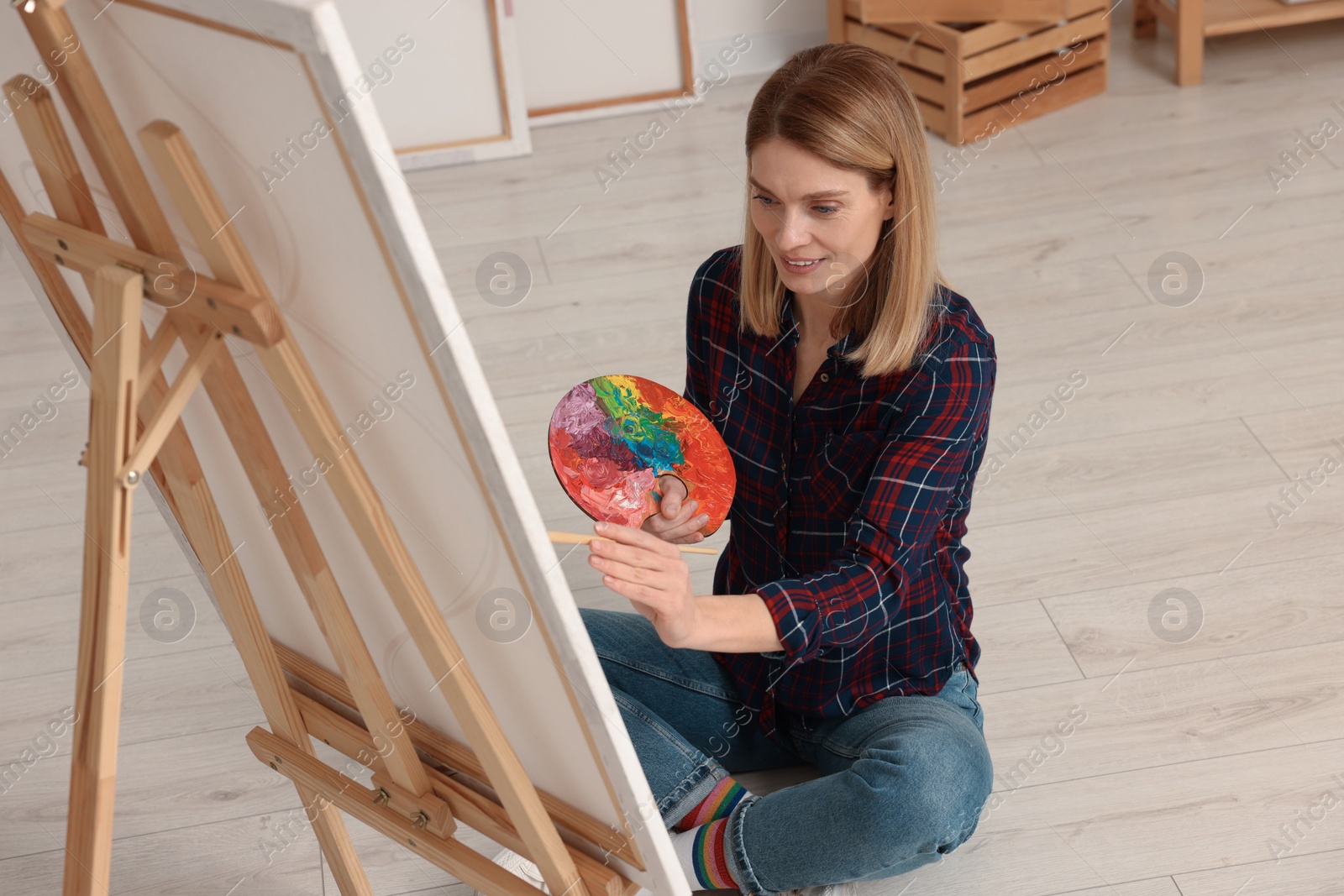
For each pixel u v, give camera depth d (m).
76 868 0.95
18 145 0.84
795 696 1.29
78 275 0.95
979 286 2.43
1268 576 1.68
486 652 0.83
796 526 1.23
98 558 0.81
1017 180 2.83
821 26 3.52
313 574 0.89
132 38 0.66
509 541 0.72
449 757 1.00
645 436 1.17
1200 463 1.90
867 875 1.19
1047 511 1.84
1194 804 1.38
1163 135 2.94
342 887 1.24
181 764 1.54
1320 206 2.57
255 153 0.64
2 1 0.72
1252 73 3.20
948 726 1.21
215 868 1.39
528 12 3.24
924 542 1.11
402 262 0.61
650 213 2.85
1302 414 1.98
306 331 0.72
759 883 1.20
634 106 3.37
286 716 1.10
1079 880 1.31
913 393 1.10
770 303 1.16
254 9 0.57
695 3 3.41
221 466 0.96
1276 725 1.47
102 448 0.77
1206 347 2.17
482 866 0.99
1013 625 1.65
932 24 3.02
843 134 0.98
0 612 1.80
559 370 2.29
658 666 1.36
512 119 3.17
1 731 1.60
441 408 0.67
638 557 0.91
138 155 0.72
